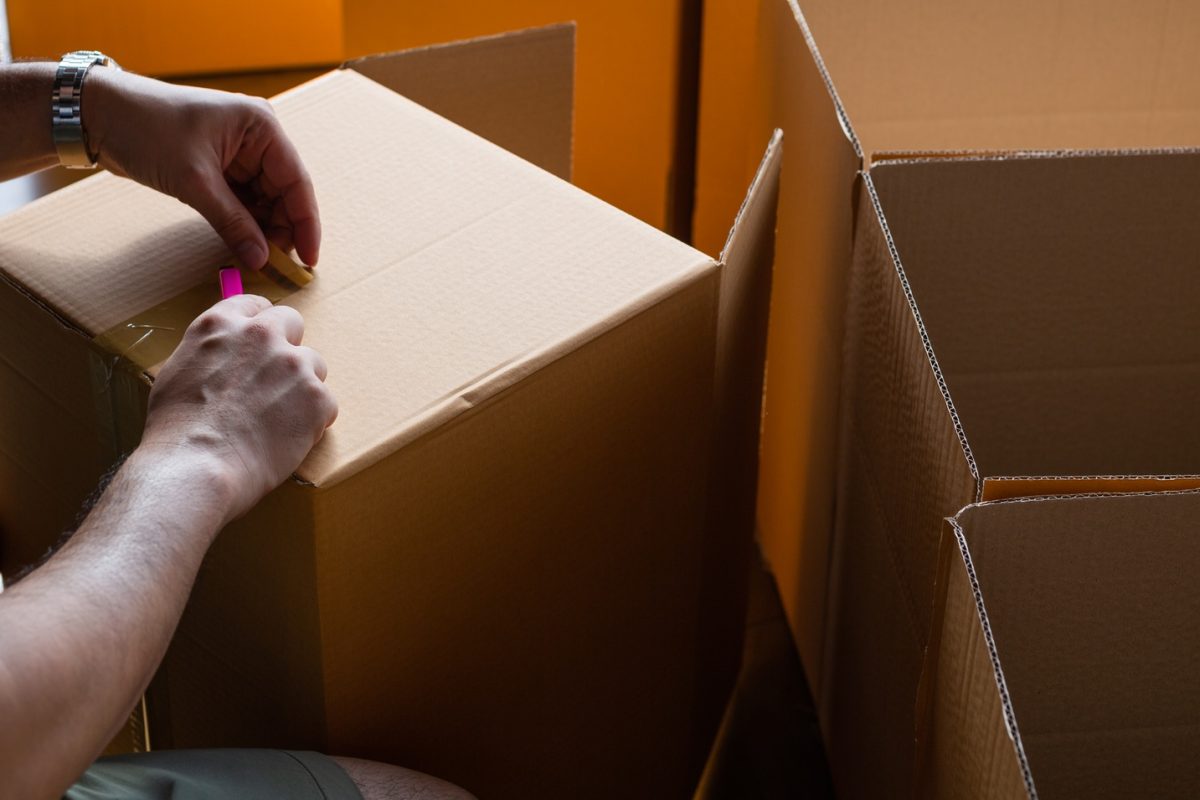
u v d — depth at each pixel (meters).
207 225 0.96
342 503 0.77
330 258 0.92
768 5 1.33
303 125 1.05
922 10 1.32
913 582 0.94
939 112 1.38
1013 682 0.88
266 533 0.79
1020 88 1.38
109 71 0.94
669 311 0.91
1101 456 1.28
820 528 1.25
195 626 0.91
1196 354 1.23
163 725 1.02
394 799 0.82
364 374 0.83
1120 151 1.12
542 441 0.87
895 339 0.97
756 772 1.32
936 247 1.15
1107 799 0.93
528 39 1.23
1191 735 0.91
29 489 1.05
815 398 1.25
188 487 0.71
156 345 0.85
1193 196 1.14
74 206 0.97
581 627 0.99
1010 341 1.21
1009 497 0.81
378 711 0.87
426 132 1.05
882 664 1.05
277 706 0.88
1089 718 0.90
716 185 1.60
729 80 1.51
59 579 0.66
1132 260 1.17
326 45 1.53
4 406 1.00
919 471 0.92
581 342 0.86
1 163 0.95
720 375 1.02
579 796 1.08
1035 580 0.83
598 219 0.97
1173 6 1.32
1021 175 1.12
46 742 0.62
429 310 0.88
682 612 1.10
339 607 0.80
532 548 0.91
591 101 1.56
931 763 0.84
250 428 0.75
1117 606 0.84
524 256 0.93
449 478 0.82
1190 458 1.29
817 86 1.15
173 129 0.91
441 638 0.88
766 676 1.41
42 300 0.88
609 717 1.07
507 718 0.96
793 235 1.30
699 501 1.05
